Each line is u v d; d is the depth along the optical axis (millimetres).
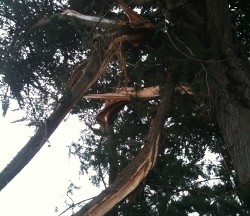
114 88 11180
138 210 7887
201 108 9359
